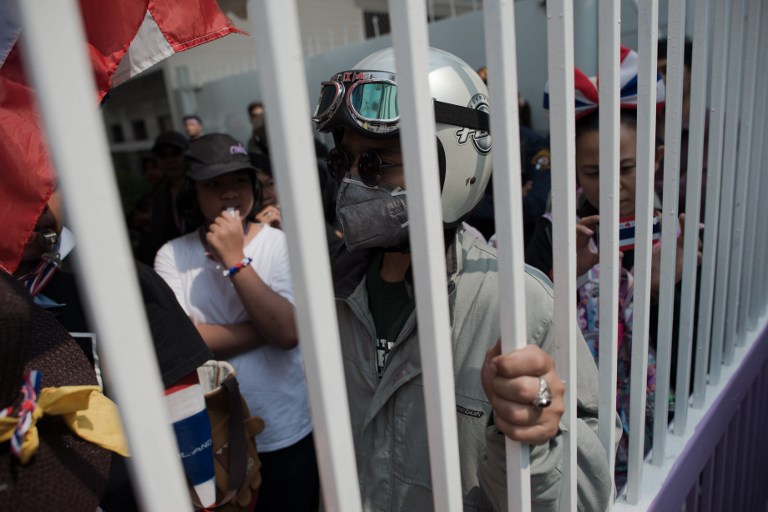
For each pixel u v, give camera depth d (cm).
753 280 160
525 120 386
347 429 47
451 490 57
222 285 168
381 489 93
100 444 55
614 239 79
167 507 36
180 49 116
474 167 87
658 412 110
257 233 175
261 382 167
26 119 84
